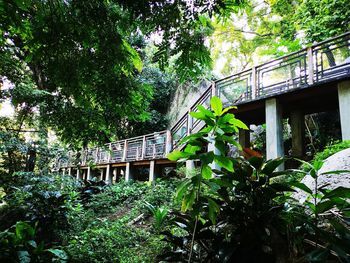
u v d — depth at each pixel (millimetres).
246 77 6051
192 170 6238
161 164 9094
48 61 2705
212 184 1821
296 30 8555
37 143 6840
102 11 2326
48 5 2275
